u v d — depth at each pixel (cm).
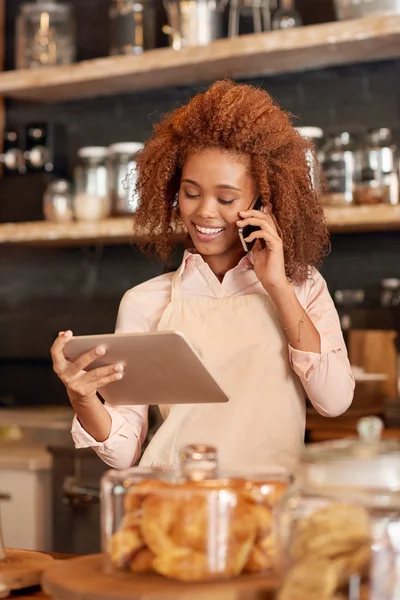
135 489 122
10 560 156
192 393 156
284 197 194
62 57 380
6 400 403
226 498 117
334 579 104
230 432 193
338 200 310
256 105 191
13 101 425
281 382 194
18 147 397
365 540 104
